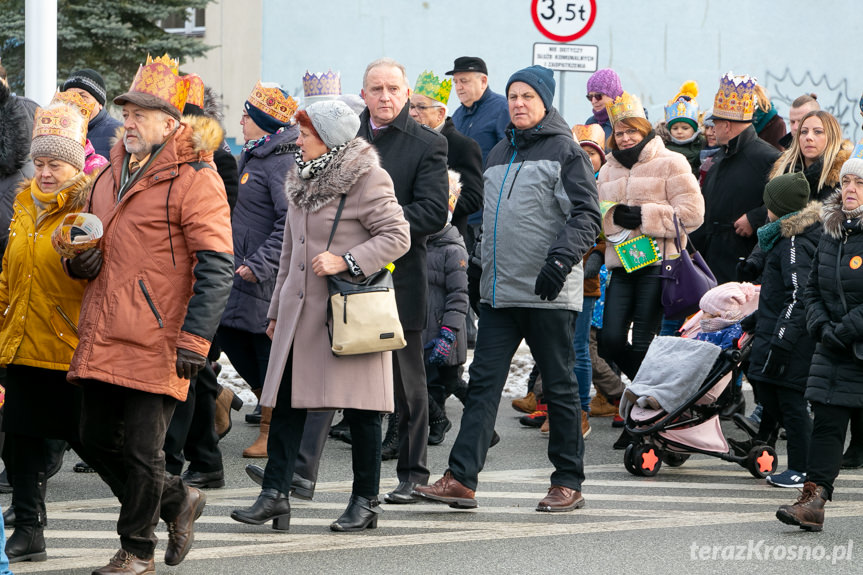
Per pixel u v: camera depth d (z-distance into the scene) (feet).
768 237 73.41
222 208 49.52
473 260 72.13
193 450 69.26
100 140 79.66
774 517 64.18
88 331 48.67
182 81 50.67
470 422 64.08
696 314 79.77
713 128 104.83
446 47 203.00
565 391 64.69
